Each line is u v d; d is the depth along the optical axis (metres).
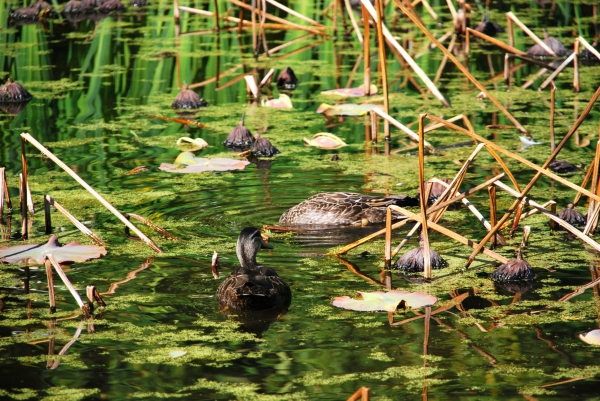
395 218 14.26
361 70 25.14
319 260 12.50
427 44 27.80
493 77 24.05
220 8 32.34
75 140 18.89
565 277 11.62
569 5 32.22
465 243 11.96
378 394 8.54
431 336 9.88
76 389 8.73
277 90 23.50
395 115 20.58
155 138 19.14
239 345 9.72
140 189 15.65
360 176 16.41
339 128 19.95
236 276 10.80
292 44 28.41
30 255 12.55
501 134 18.83
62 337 9.98
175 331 10.09
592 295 11.00
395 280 11.68
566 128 19.08
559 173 16.14
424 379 8.84
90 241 13.26
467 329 10.05
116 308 10.77
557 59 25.47
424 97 22.19
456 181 12.50
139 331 10.11
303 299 11.03
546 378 8.80
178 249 12.86
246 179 16.34
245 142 18.64
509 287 11.36
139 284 11.55
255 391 8.66
